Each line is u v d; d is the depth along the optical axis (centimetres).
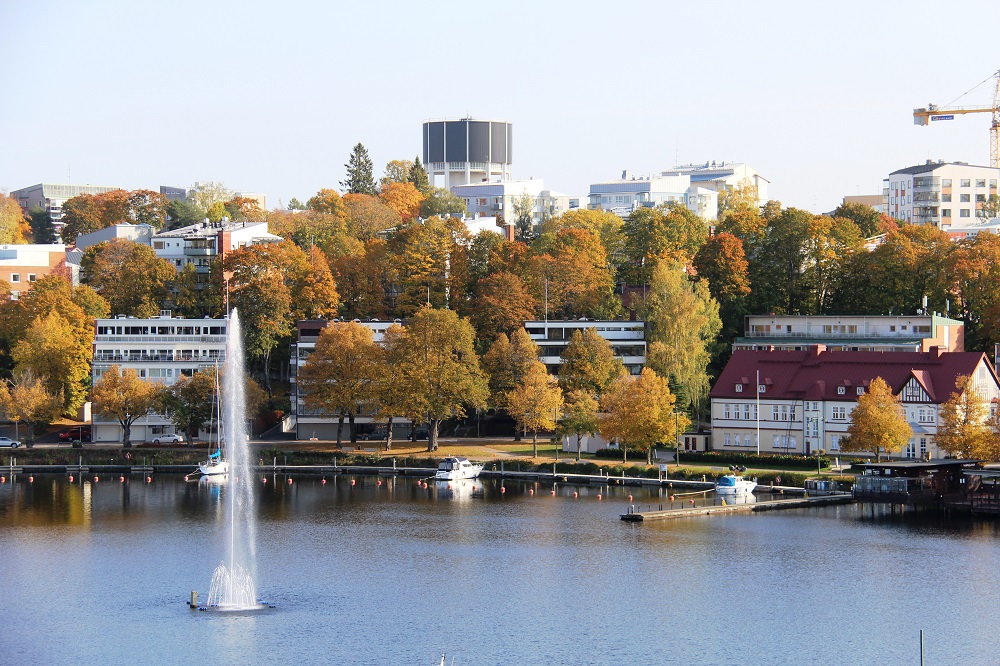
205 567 18412
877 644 15088
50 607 16412
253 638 15225
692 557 18912
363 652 14750
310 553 19275
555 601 16712
